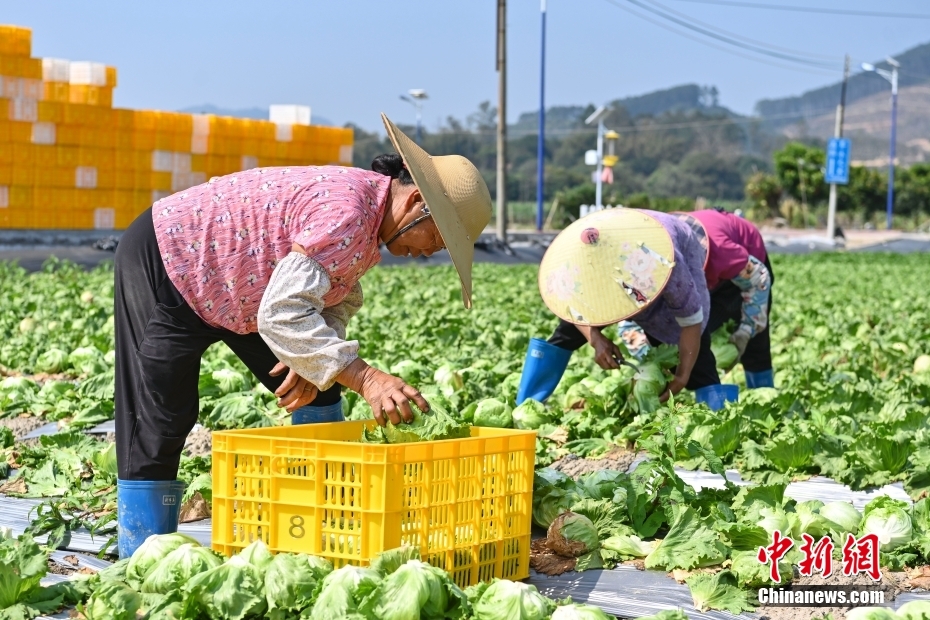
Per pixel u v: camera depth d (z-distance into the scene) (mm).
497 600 3836
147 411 4605
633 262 6816
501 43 34938
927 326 15250
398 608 3693
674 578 4676
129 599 3924
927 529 5031
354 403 7301
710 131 196875
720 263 7922
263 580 3934
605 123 180000
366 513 4027
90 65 30750
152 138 32438
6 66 28953
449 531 4211
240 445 4258
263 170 4594
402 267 27094
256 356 4926
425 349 11070
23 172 29703
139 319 4562
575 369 8867
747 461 6613
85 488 6059
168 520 4719
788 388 9125
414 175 4297
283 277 4230
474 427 4828
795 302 18828
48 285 17203
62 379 10000
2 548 4219
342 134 38125
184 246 4473
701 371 7672
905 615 4023
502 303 17281
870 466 6355
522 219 93188
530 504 4609
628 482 5293
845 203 101938
